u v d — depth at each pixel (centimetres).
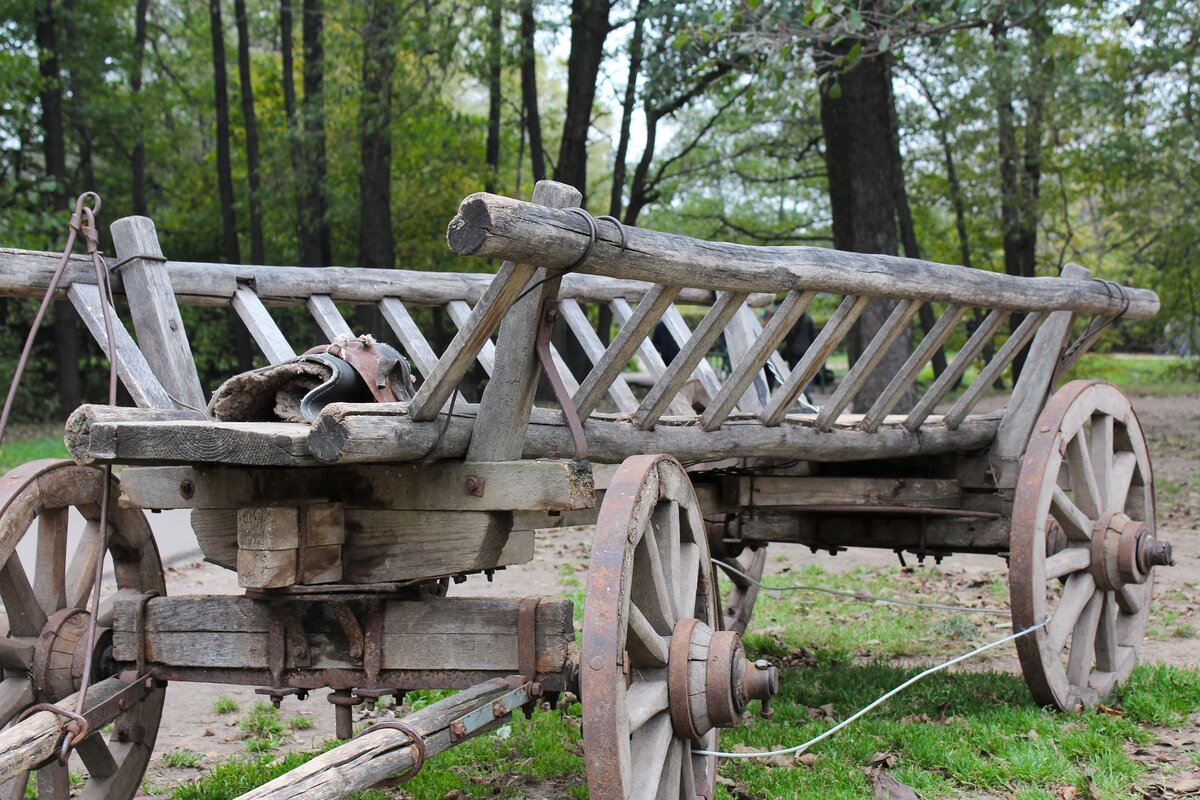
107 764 376
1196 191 2083
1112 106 1769
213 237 2953
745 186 2950
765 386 571
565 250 282
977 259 2933
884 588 842
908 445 517
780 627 718
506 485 307
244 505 312
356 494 326
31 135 2555
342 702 328
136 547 387
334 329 447
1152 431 2039
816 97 2302
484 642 323
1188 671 570
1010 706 517
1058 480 576
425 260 2702
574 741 489
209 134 3011
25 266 366
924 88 2091
